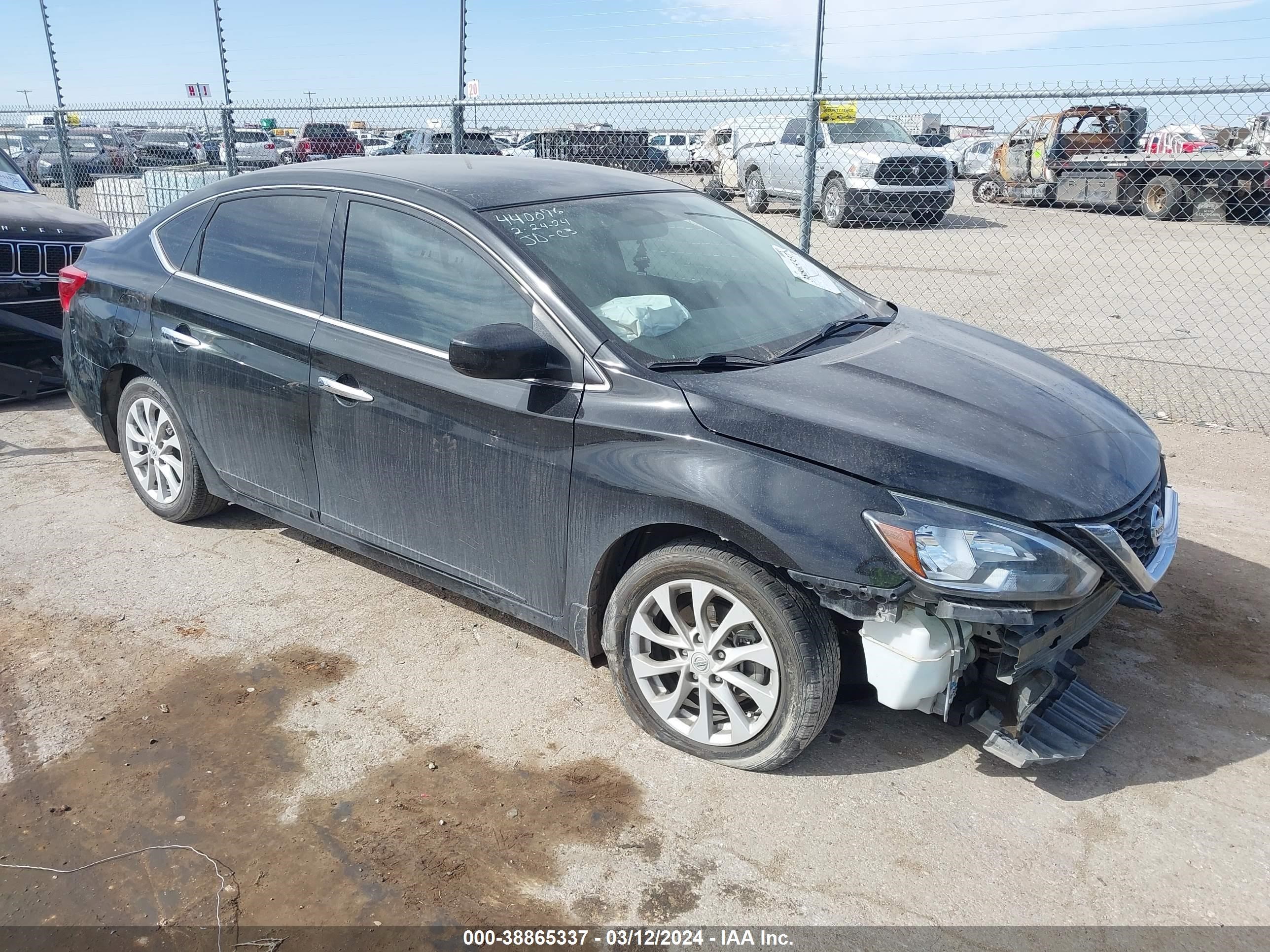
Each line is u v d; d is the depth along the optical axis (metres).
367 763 3.04
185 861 2.64
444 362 3.32
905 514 2.63
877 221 15.70
